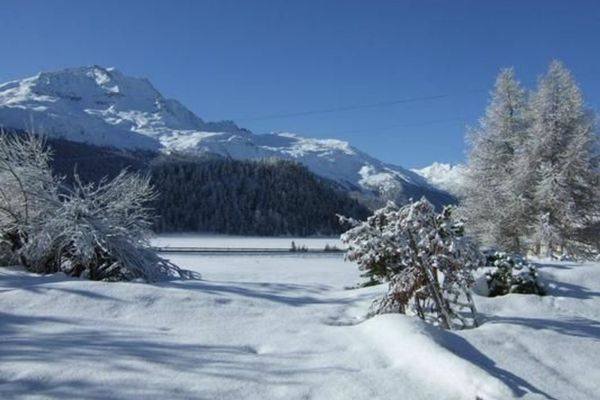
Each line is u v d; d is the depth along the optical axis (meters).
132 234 11.10
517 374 5.03
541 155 22.75
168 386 4.42
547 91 22.95
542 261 12.10
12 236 10.93
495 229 23.34
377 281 10.05
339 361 5.12
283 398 4.30
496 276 9.36
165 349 5.36
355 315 7.44
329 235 104.88
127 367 4.79
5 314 6.47
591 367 5.44
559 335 6.30
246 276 15.01
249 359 5.15
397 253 7.60
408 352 5.11
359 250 7.60
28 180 10.98
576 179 21.97
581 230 22.58
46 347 5.30
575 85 22.73
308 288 9.60
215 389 4.40
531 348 5.80
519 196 22.44
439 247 7.00
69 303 6.99
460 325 7.06
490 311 8.20
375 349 5.43
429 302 7.64
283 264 24.39
